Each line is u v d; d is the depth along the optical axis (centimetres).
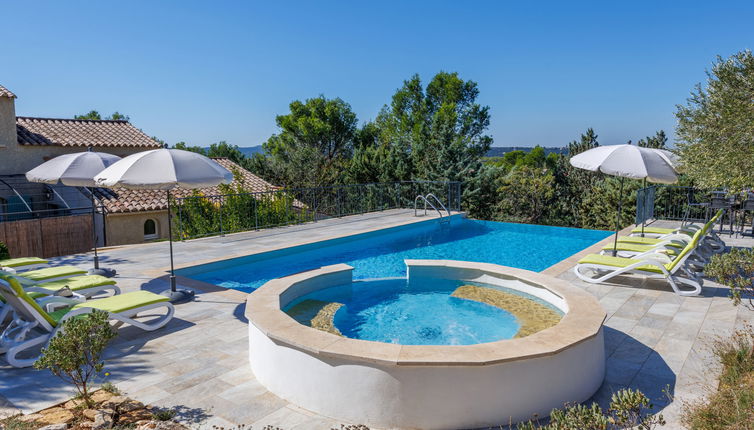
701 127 997
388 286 834
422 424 369
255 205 1452
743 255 531
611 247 934
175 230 1622
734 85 881
